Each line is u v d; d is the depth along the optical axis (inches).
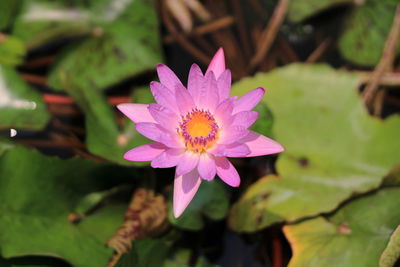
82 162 35.4
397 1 39.2
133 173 36.5
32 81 39.5
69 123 38.6
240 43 40.9
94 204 36.2
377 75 38.8
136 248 34.1
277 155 37.1
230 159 37.5
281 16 40.6
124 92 39.4
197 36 41.1
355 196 35.5
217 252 36.3
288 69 38.1
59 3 39.6
